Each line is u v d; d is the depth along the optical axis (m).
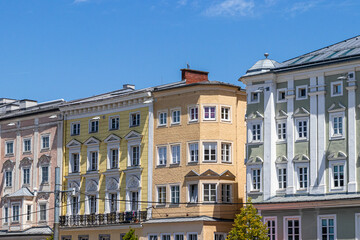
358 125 63.09
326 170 64.12
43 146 88.31
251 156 68.44
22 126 91.00
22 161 90.06
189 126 74.69
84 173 83.06
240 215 65.06
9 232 88.69
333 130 64.44
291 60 70.06
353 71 63.66
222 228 72.75
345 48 66.88
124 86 87.94
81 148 83.94
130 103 79.69
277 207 65.38
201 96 74.25
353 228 61.50
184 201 73.88
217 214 72.69
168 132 76.19
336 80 64.56
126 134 79.56
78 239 82.06
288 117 66.81
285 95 67.25
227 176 73.56
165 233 74.56
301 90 66.69
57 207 57.16
